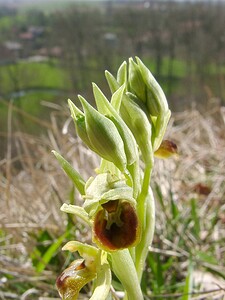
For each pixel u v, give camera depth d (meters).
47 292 0.09
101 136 0.05
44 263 0.09
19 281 0.09
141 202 0.06
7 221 0.11
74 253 0.09
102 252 0.06
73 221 0.10
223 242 0.11
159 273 0.09
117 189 0.05
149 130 0.06
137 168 0.06
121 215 0.05
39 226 0.10
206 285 0.09
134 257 0.06
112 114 0.05
